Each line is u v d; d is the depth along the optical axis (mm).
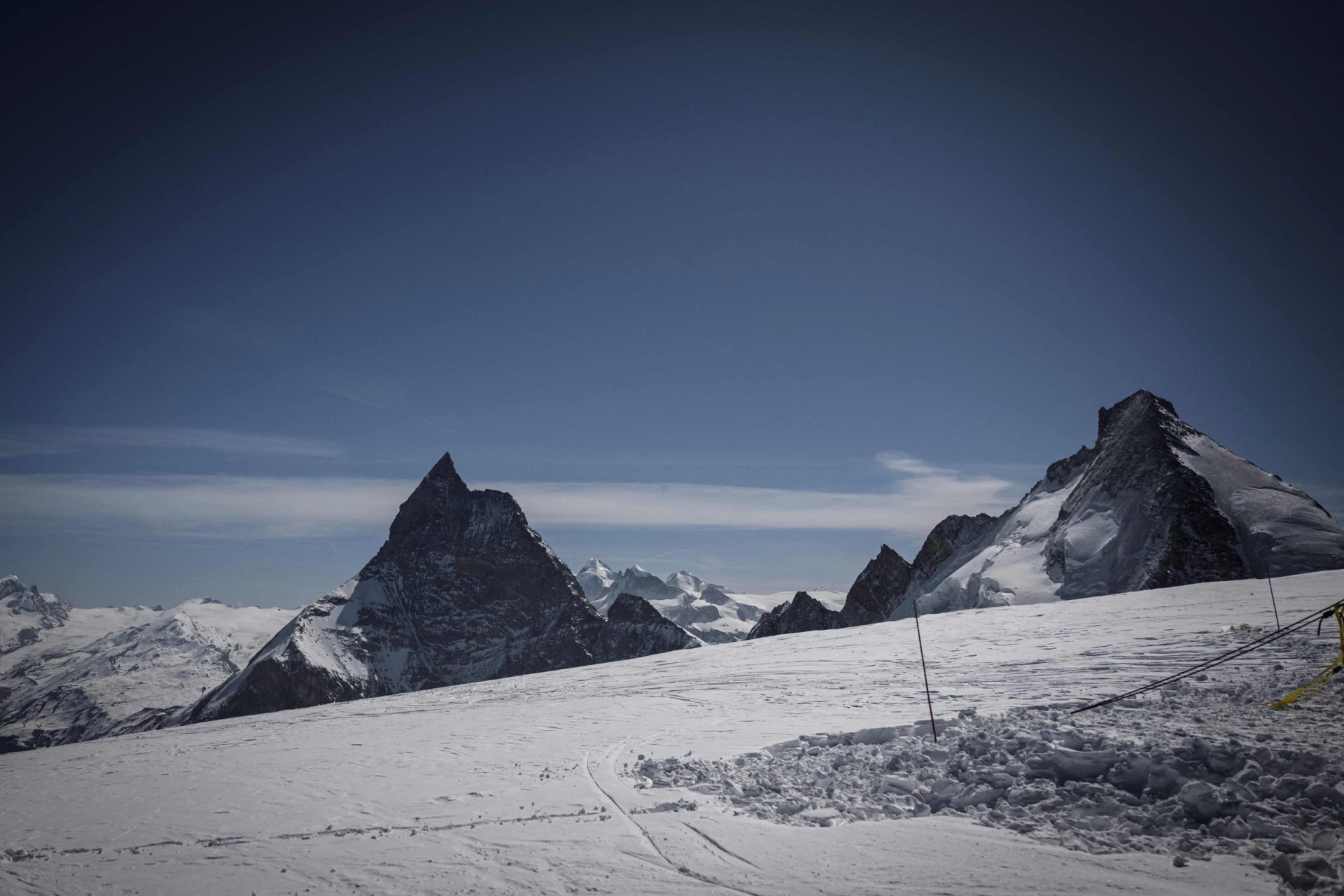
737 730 16047
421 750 17797
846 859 7582
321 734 24297
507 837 9375
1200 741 8930
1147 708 12602
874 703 18078
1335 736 9547
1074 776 9094
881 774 10477
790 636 47969
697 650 45812
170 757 21875
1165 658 19250
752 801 10039
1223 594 34656
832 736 13203
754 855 7926
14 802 15406
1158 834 7500
